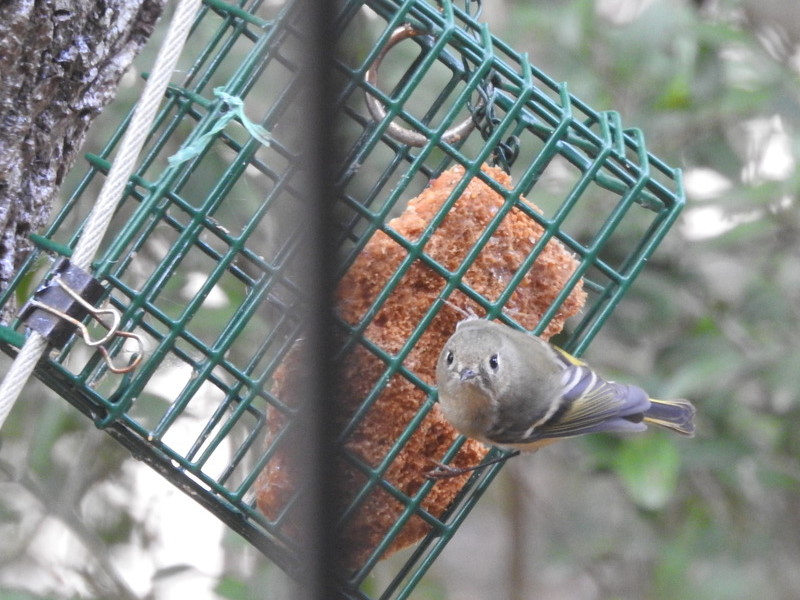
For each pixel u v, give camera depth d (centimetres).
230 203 849
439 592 1120
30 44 578
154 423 846
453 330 665
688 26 957
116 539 977
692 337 984
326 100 621
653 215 923
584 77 962
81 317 531
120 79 655
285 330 643
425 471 661
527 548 1230
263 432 756
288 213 660
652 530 1103
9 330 576
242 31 721
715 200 957
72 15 597
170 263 631
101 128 927
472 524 1442
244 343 866
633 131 738
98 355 611
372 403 628
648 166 687
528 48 1001
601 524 1141
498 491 1221
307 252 617
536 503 1179
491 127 705
